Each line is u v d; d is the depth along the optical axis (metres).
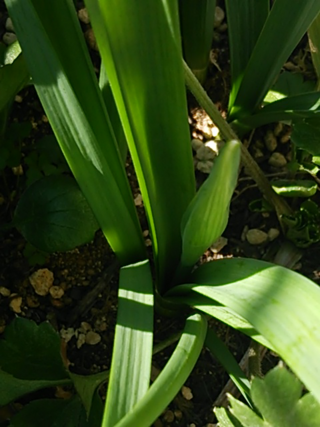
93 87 0.44
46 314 0.56
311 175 0.60
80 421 0.48
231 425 0.45
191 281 0.47
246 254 0.59
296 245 0.58
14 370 0.47
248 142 0.61
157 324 0.56
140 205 0.59
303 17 0.49
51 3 0.42
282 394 0.40
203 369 0.56
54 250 0.50
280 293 0.39
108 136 0.46
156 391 0.37
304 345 0.36
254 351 0.53
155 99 0.42
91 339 0.56
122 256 0.49
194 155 0.61
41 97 0.42
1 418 0.52
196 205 0.42
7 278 0.56
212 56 0.63
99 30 0.41
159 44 0.40
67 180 0.51
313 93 0.54
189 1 0.54
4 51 0.55
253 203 0.58
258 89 0.55
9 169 0.58
